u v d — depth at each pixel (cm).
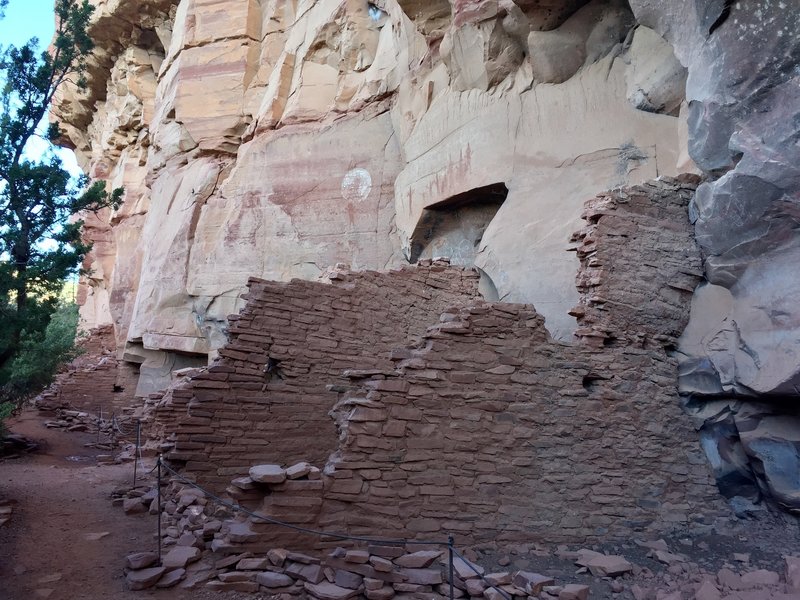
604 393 663
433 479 562
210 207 1791
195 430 693
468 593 477
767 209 605
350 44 1698
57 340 1271
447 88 1309
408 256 1381
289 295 771
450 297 920
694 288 742
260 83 1948
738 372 647
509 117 1129
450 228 1313
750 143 602
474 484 577
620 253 718
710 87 640
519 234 1037
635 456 658
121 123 2720
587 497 621
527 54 1139
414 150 1366
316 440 755
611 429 655
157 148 2209
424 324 880
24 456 1118
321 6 1803
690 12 661
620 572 536
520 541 579
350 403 580
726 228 669
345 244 1552
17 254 769
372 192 1551
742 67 599
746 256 657
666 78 892
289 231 1627
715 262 701
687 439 697
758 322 635
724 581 521
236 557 487
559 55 1058
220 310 1662
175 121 2042
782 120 572
